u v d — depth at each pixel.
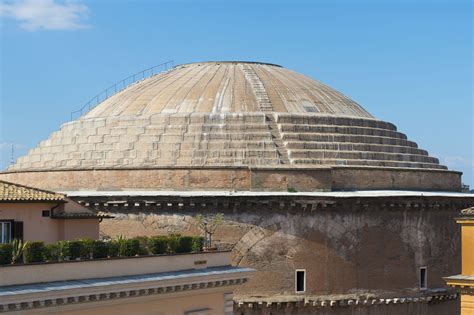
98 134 65.38
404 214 59.84
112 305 35.19
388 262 58.81
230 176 58.78
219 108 65.25
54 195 42.31
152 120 64.25
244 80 69.19
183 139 62.41
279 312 55.25
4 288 31.52
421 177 65.62
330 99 69.88
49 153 67.50
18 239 38.28
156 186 59.31
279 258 55.59
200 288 39.75
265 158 61.16
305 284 55.94
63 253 34.97
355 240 57.38
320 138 63.88
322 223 56.50
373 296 57.69
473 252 41.81
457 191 69.88
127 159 62.31
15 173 65.00
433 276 61.56
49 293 31.97
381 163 64.88
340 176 60.91
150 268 38.09
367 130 66.94
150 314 37.16
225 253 43.19
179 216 55.28
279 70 73.62
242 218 55.47
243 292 54.97
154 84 70.94
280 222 55.78
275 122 63.97
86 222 42.84
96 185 60.47
